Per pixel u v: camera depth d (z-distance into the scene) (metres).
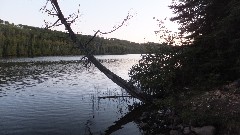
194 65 20.67
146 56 23.38
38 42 180.88
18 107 22.28
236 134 12.23
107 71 19.75
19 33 194.00
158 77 21.83
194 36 22.03
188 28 22.28
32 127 16.73
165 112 18.02
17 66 76.12
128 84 20.48
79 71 63.31
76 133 15.70
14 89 32.38
